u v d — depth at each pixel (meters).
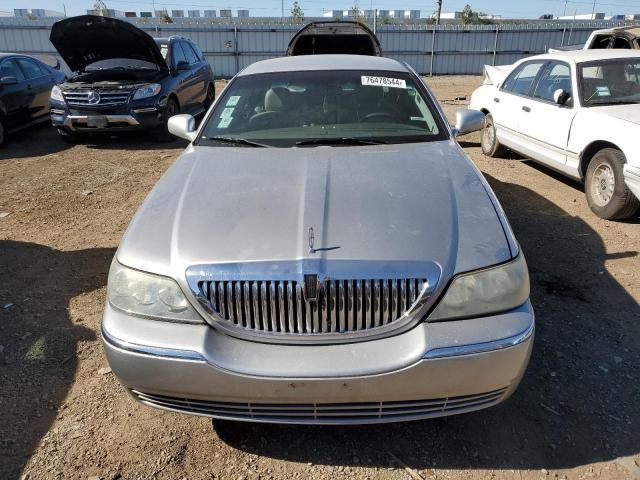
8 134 8.91
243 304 2.08
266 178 2.72
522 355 2.09
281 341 2.07
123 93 8.41
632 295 3.63
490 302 2.11
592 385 2.75
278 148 3.17
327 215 2.32
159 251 2.23
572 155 5.45
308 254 2.09
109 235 4.84
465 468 2.28
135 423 2.54
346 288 2.04
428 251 2.13
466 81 21.17
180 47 10.19
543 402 2.64
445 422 2.53
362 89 3.64
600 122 5.05
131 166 7.39
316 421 2.12
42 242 4.69
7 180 6.73
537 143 6.07
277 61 4.14
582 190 5.96
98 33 8.34
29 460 2.32
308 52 9.67
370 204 2.41
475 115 3.77
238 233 2.25
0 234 4.89
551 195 5.78
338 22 9.16
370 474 2.26
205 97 10.95
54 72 10.41
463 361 2.01
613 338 3.14
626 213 4.88
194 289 2.09
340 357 2.02
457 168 2.86
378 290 2.05
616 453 2.33
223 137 3.38
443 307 2.08
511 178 6.43
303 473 2.27
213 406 2.14
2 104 8.61
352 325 2.07
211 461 2.33
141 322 2.13
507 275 2.15
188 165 3.01
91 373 2.88
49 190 6.27
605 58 5.77
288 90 3.64
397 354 2.02
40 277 4.00
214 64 23.55
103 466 2.29
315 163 2.89
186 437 2.46
